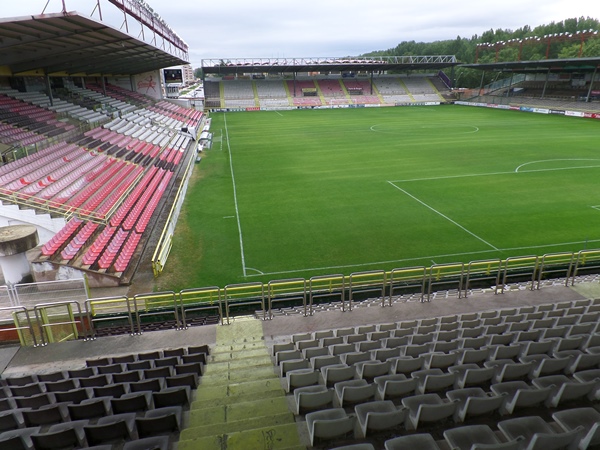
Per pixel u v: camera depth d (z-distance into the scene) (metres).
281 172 33.22
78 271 15.64
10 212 18.34
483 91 91.00
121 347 9.98
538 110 70.88
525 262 17.30
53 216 19.16
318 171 33.22
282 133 52.75
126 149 34.59
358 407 5.84
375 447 5.32
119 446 5.77
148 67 58.03
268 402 6.46
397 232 20.80
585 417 5.23
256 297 14.17
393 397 6.48
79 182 24.17
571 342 7.74
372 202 25.41
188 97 83.81
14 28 17.98
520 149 40.00
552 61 65.69
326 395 6.13
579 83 75.44
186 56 77.19
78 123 35.72
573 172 31.20
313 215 23.48
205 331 10.63
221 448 5.31
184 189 28.17
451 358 7.43
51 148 27.55
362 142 45.38
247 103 83.19
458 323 9.69
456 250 18.70
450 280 15.55
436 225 21.55
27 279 14.64
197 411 6.31
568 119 61.53
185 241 20.33
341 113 74.88
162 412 6.23
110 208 21.88
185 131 49.69
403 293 14.96
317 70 86.81
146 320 13.53
